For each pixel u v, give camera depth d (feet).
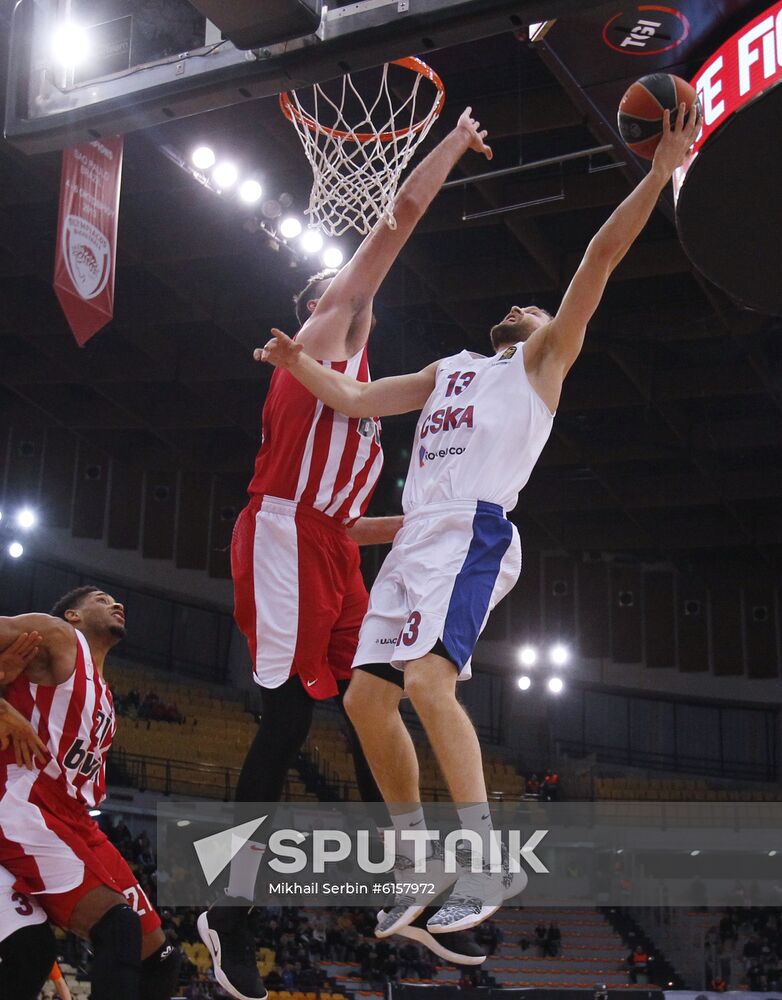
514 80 34.83
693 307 45.85
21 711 10.46
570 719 73.97
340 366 10.13
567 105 34.71
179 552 68.44
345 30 9.90
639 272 41.81
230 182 35.73
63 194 27.76
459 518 8.81
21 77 11.55
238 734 62.39
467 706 73.20
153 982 11.25
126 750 55.52
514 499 9.19
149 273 47.34
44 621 10.66
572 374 52.01
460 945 9.23
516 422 9.01
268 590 9.92
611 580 74.59
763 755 73.41
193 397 56.34
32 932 10.08
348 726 10.25
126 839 48.57
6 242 43.57
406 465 59.98
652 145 9.33
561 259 43.68
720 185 15.26
